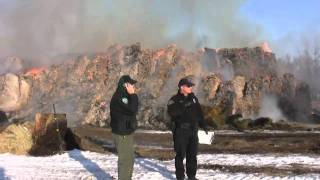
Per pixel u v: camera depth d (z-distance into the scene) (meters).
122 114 9.34
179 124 10.20
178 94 10.30
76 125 42.47
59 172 12.30
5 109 46.69
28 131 17.81
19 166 13.59
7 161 14.85
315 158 15.18
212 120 36.56
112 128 9.44
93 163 14.26
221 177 11.21
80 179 11.15
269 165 13.53
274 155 16.23
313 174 11.72
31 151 17.00
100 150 18.41
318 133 29.94
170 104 10.23
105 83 48.91
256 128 36.50
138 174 11.66
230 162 14.24
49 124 17.81
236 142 20.55
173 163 14.07
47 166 13.56
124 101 9.32
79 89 48.38
